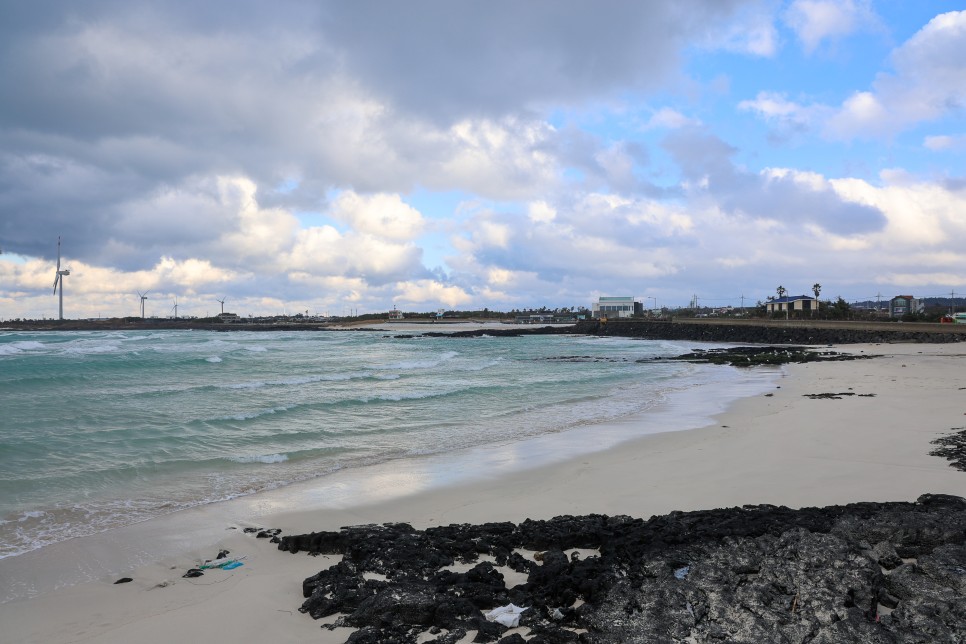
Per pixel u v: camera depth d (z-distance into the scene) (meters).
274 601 7.53
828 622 5.95
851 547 7.47
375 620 6.68
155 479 13.73
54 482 13.12
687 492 11.91
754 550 7.77
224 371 39.12
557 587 7.15
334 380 35.38
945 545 7.33
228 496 12.54
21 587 8.14
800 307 114.38
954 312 105.25
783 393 27.69
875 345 66.81
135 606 7.52
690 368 44.66
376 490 13.02
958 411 20.34
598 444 17.56
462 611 6.69
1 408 21.69
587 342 96.44
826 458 14.22
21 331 150.62
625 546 8.27
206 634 6.70
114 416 20.78
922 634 5.64
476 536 9.44
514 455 16.36
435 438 18.83
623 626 6.12
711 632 5.91
